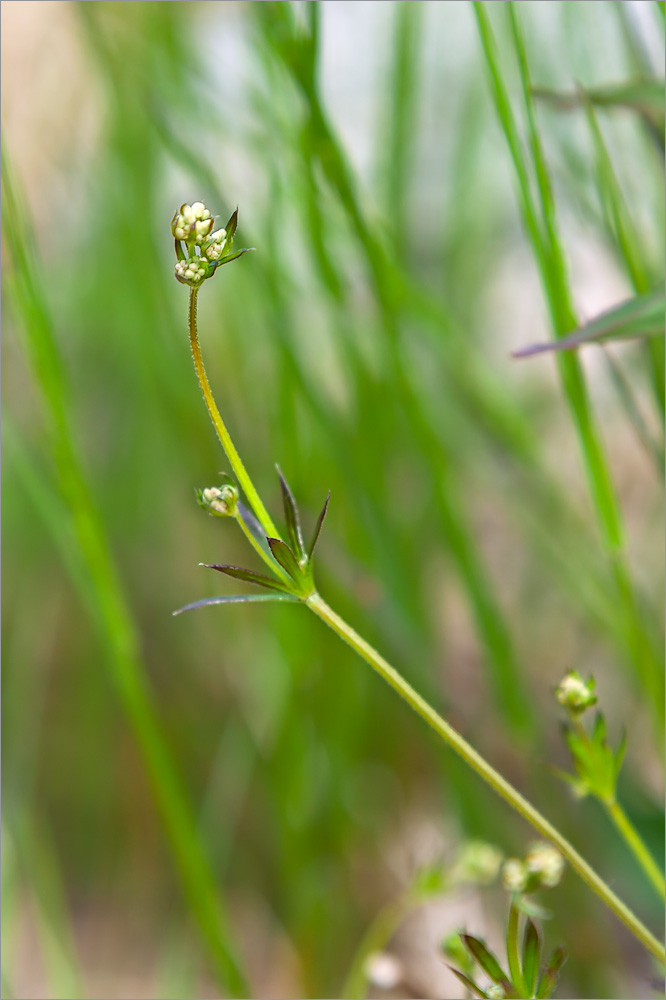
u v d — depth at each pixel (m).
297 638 0.50
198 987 0.60
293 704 0.51
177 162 0.46
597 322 0.36
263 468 0.53
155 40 0.49
